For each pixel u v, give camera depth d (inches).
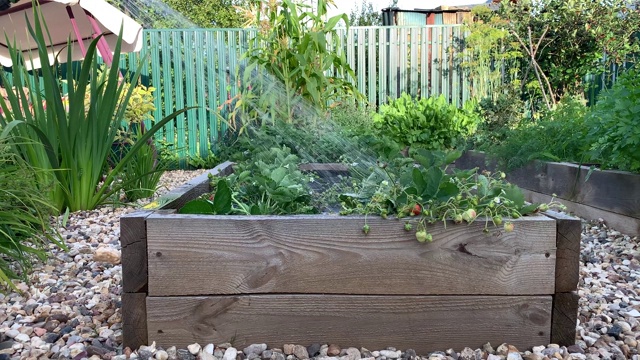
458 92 273.7
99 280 81.7
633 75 106.2
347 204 60.5
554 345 51.9
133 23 186.7
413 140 184.2
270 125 144.9
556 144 142.7
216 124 263.0
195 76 260.7
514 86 235.5
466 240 51.5
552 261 51.7
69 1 157.8
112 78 118.0
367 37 268.7
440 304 52.0
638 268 88.2
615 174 109.7
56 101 110.7
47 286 78.5
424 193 52.2
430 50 273.3
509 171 152.3
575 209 124.4
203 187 86.8
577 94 244.7
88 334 59.5
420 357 51.5
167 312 51.4
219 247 51.1
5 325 63.6
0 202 82.4
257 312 51.7
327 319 52.0
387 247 51.6
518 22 255.4
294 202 65.4
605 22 244.1
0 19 185.8
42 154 113.4
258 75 155.9
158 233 50.8
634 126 95.7
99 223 114.8
